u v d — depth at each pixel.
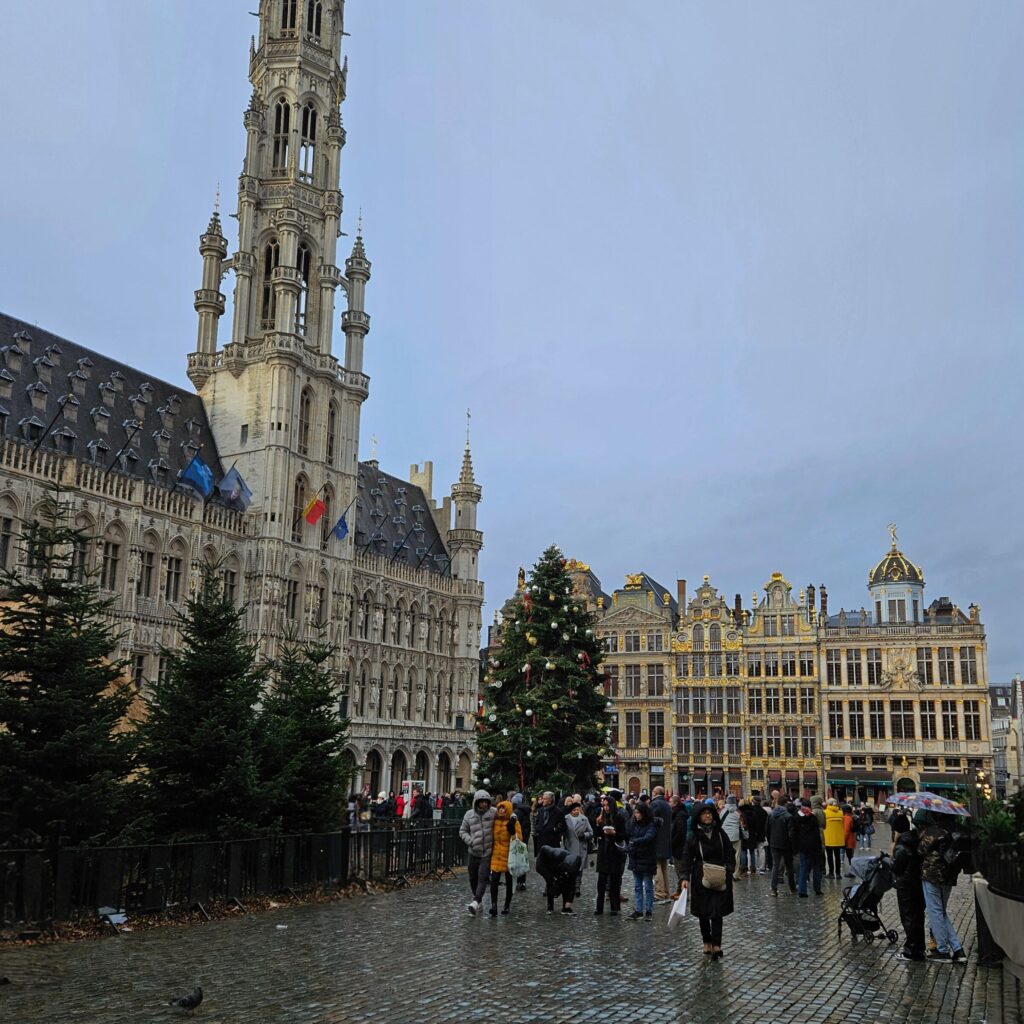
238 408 74.50
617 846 22.77
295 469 73.44
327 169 81.69
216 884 22.69
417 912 22.98
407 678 87.69
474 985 14.85
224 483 70.62
